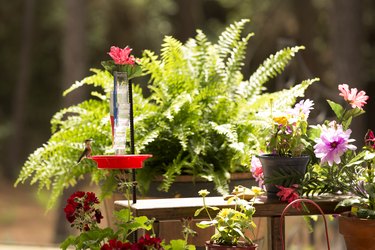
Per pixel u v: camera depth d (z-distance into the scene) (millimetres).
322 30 21453
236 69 4391
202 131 4137
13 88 26844
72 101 18703
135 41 24469
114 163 3133
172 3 24938
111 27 24328
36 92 26656
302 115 3432
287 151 3424
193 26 24672
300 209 3332
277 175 3355
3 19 26391
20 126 25797
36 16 26500
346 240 3346
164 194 3998
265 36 21547
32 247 5773
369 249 3270
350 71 13930
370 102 21375
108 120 4023
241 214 3174
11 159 25703
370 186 3303
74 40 18781
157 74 4273
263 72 4398
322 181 3406
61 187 4270
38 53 26594
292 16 21484
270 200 3369
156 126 4125
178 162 3998
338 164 3404
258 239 3900
